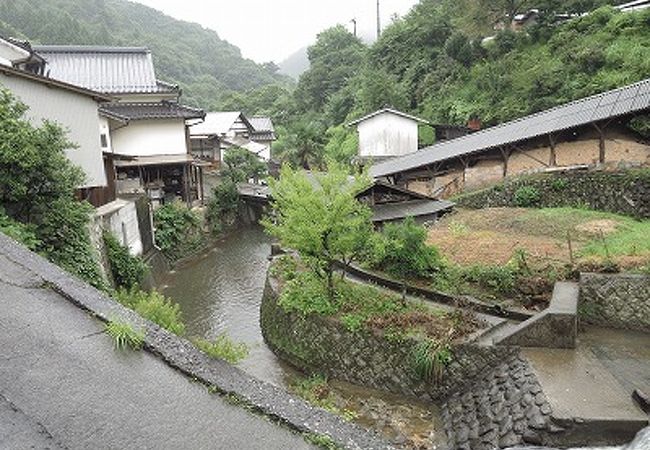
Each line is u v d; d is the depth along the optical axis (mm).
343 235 12992
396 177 29219
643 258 13391
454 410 10234
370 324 12242
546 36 35344
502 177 24688
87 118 15664
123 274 15250
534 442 7836
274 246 21188
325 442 3350
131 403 3479
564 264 13727
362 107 48062
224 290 20656
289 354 13836
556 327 10477
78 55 29859
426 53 45219
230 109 78438
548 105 29469
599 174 19875
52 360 3760
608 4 34875
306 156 41906
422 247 14453
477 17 41562
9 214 10008
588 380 9102
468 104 36562
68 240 10688
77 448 2896
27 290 4832
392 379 11641
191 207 29188
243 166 40438
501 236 17859
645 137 19984
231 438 3301
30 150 9641
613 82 26922
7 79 12836
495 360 10633
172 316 7555
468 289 14078
